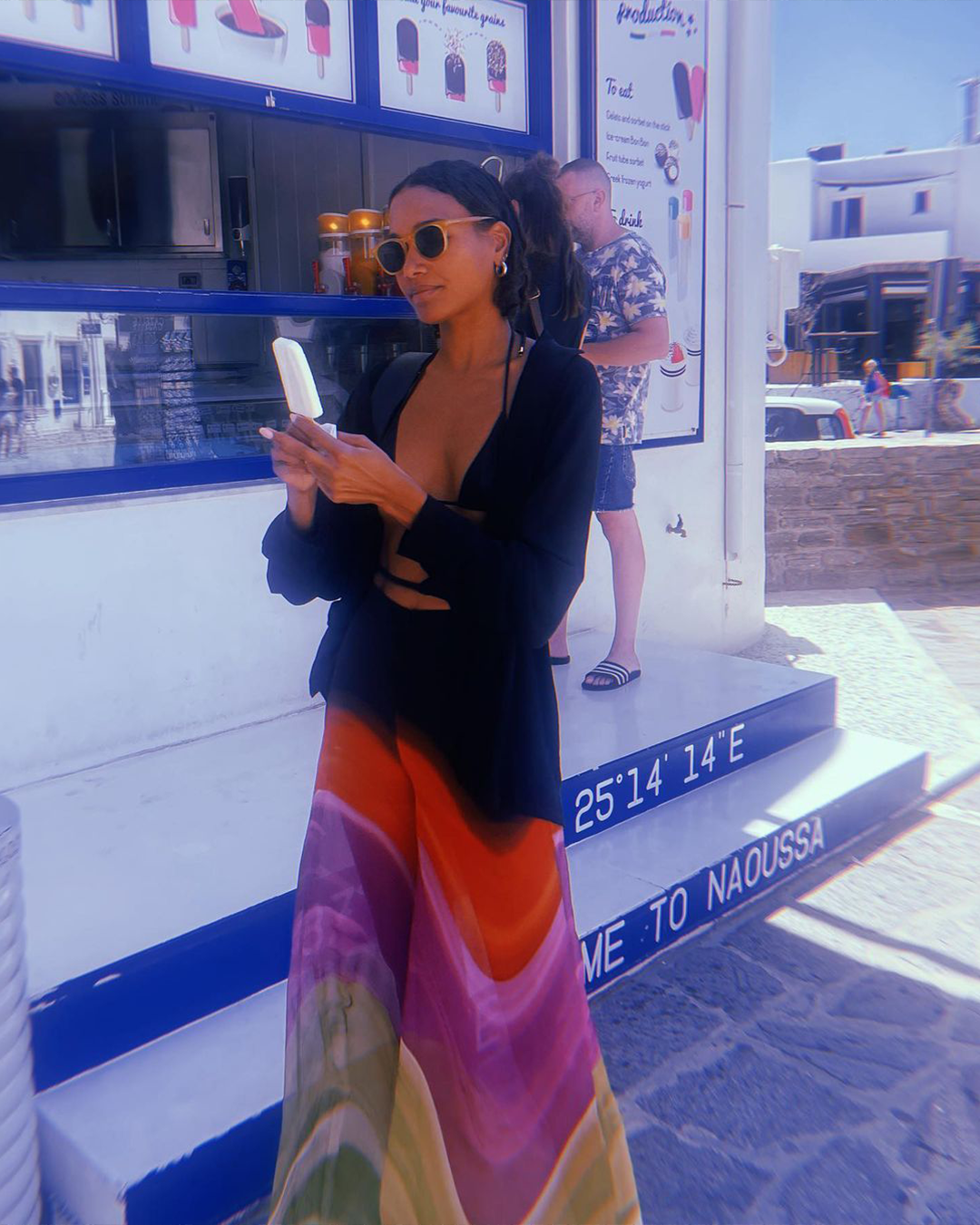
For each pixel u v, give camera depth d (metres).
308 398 1.63
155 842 2.92
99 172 5.27
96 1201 2.04
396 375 1.94
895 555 8.22
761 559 6.23
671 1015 2.85
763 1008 2.88
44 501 3.32
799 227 26.61
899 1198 2.23
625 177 4.91
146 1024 2.38
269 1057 2.34
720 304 5.55
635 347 3.96
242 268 5.63
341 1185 1.73
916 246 25.53
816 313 26.70
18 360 3.24
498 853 1.73
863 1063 2.66
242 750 3.62
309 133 5.39
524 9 4.58
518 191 3.38
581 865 3.27
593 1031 1.85
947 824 4.04
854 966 3.09
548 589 1.65
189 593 3.65
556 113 4.68
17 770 3.31
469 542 1.62
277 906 2.60
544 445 1.72
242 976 2.55
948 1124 2.45
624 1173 1.84
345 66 4.01
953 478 8.09
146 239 5.37
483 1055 1.73
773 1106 2.50
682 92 5.14
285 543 1.81
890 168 25.80
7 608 3.23
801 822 3.63
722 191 5.47
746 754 4.07
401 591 1.82
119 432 3.50
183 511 3.60
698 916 3.26
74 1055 2.27
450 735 1.74
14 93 5.11
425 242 1.70
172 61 3.54
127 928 2.46
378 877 1.78
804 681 4.43
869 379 21.80
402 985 1.80
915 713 5.23
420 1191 1.75
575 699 4.17
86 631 3.41
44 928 2.47
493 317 1.81
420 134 4.28
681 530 5.47
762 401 5.96
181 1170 2.05
